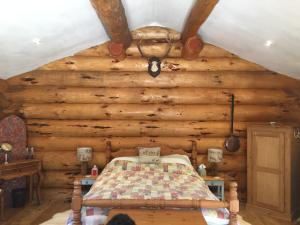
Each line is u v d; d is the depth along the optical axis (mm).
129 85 5312
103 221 2982
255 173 4922
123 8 3582
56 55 5020
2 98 5152
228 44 4938
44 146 5316
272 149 4703
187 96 5273
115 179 4020
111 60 5285
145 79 5285
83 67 5285
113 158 5266
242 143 5336
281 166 4586
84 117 5336
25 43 4027
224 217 3057
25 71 5230
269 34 3842
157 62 5211
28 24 3471
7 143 4977
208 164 5359
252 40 4301
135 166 4676
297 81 5230
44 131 5309
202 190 3604
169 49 5250
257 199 4895
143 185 3707
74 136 5371
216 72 5324
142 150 5047
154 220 2725
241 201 5328
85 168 5184
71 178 5367
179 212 2943
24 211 4773
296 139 4656
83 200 3008
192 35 4703
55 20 3621
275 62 4785
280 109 5289
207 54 5312
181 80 5277
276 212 4641
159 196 3262
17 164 4691
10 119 5066
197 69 5301
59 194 5359
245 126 5312
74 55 5297
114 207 3088
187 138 5375
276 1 2967
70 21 3818
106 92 5289
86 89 5309
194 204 2980
